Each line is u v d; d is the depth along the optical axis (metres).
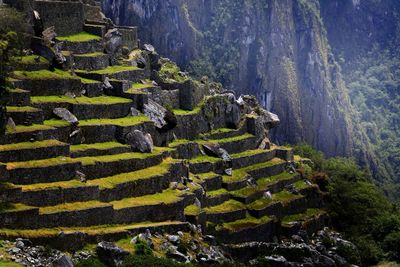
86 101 101.38
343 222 142.62
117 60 120.56
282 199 127.25
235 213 112.00
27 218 76.12
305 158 161.62
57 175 83.75
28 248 72.56
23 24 102.25
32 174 81.38
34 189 79.50
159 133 109.12
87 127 96.19
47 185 81.56
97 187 85.81
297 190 132.88
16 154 82.00
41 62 101.31
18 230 74.81
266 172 131.25
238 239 108.12
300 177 139.62
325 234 131.50
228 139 129.12
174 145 112.06
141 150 99.88
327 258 115.06
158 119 109.06
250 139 134.38
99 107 101.25
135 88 112.62
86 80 106.56
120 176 92.81
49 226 78.12
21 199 78.00
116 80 109.62
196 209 99.62
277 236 118.38
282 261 105.31
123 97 107.94
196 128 122.94
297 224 123.00
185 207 98.75
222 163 120.50
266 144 139.38
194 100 125.56
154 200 92.75
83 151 92.31
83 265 73.12
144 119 106.25
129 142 99.69
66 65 105.75
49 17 112.19
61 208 80.31
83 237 78.06
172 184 100.12
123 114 105.31
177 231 91.44
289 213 127.31
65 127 92.19
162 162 102.06
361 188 151.38
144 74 123.38
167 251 84.94
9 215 74.56
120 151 97.31
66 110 95.44
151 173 96.44
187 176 107.19
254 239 111.69
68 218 79.94
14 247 71.44
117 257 76.94
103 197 87.44
